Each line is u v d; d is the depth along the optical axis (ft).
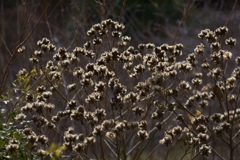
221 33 19.56
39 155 17.42
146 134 18.17
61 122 22.29
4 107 25.72
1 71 25.16
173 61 20.21
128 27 41.88
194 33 39.55
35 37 31.48
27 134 18.12
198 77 20.90
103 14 27.22
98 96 18.67
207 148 18.40
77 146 17.39
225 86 19.10
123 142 19.56
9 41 35.29
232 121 19.22
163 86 20.53
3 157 18.61
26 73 21.83
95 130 17.74
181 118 19.40
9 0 39.75
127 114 20.15
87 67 19.24
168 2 48.60
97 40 20.92
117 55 19.84
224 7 45.88
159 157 28.50
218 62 19.17
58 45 30.45
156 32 46.60
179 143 29.40
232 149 19.26
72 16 30.04
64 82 23.25
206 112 26.78
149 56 19.83
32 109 19.06
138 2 48.29
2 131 18.95
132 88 21.56
